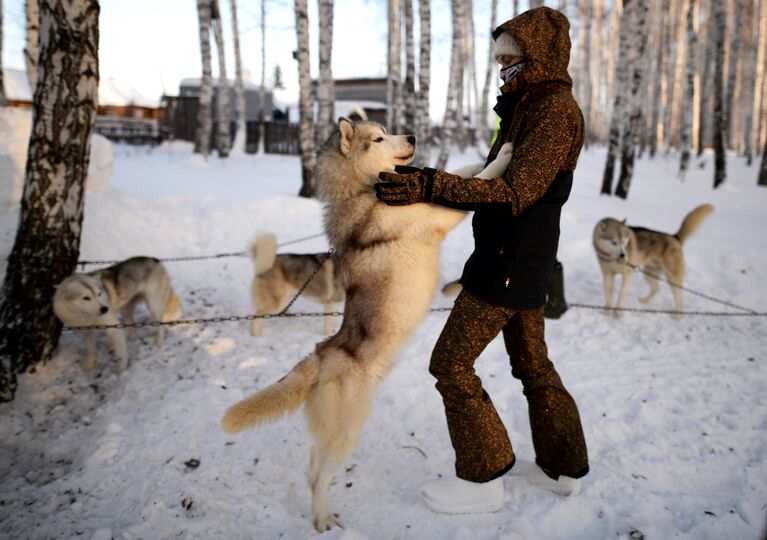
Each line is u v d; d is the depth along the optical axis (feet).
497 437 7.73
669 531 7.30
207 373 14.03
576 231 26.53
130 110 94.22
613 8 105.91
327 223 8.87
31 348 13.47
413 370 13.61
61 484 9.57
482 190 6.73
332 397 7.90
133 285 15.23
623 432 10.58
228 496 8.79
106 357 14.98
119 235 22.98
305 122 33.58
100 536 7.82
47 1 12.51
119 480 9.57
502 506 7.98
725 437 10.20
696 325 17.51
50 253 13.50
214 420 11.30
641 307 19.52
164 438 10.64
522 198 6.74
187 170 48.42
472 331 7.49
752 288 20.12
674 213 32.68
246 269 23.06
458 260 23.47
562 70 7.20
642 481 8.74
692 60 53.21
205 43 53.52
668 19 76.23
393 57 57.06
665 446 9.87
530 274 7.31
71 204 13.76
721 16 45.75
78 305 13.26
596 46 108.88
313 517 7.93
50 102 13.00
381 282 8.06
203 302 19.65
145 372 14.25
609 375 13.46
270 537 7.77
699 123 76.64
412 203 7.06
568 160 7.29
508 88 7.47
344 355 8.04
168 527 8.02
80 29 12.84
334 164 8.76
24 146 20.35
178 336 16.67
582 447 8.06
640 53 36.06
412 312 8.22
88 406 12.81
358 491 8.83
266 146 76.89
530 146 6.80
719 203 38.73
